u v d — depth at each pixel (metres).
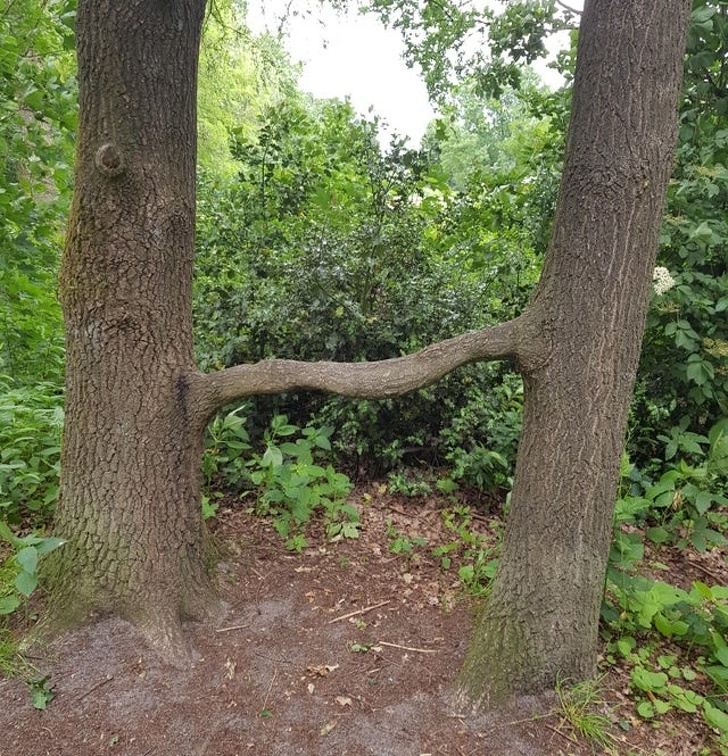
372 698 2.11
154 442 2.27
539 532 2.09
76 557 2.26
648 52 1.89
